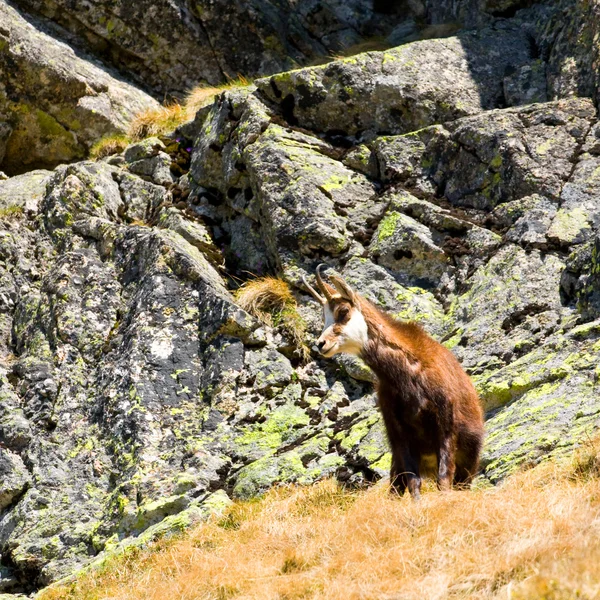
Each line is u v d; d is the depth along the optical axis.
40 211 52.72
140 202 54.44
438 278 44.38
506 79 52.44
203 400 41.78
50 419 42.22
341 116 51.84
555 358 35.34
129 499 37.69
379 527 27.27
